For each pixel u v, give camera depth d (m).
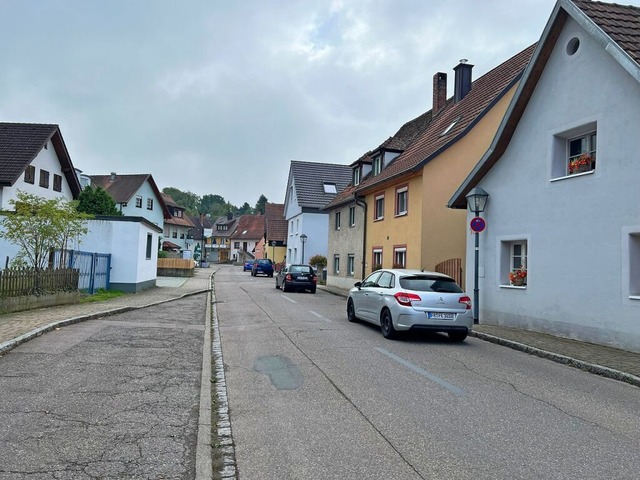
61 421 5.16
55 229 15.68
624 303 9.98
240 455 4.63
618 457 4.71
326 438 5.07
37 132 28.03
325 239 44.22
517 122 13.20
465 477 4.19
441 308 11.01
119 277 22.08
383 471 4.29
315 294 26.58
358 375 7.75
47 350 8.59
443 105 28.84
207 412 5.70
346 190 33.09
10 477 3.86
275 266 61.28
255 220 104.75
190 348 9.59
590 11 11.10
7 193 24.91
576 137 11.96
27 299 13.39
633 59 9.49
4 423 5.03
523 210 12.95
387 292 11.67
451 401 6.43
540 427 5.53
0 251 18.78
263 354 9.40
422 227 19.94
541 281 12.23
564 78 11.77
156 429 5.07
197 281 34.59
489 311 14.17
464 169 20.44
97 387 6.49
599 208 10.66
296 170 47.03
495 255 14.01
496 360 9.34
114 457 4.34
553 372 8.47
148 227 24.58
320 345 10.35
